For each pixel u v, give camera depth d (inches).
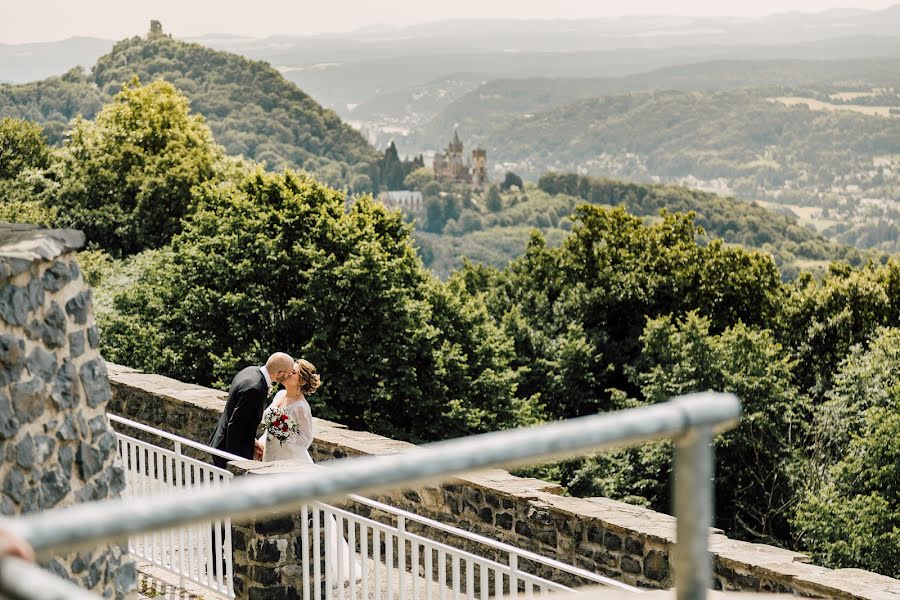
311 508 332.2
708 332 1958.7
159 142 2118.6
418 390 1352.1
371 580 424.2
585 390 1982.0
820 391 1879.9
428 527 465.4
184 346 1360.7
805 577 340.5
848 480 1505.9
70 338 266.1
